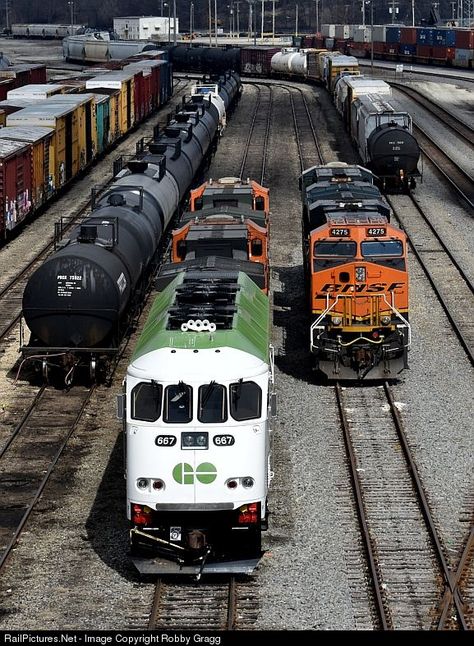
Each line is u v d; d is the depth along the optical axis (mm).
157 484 33344
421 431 45750
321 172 70875
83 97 111500
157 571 33188
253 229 55469
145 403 33531
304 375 53781
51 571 34156
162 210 66375
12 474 41719
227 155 124125
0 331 60031
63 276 48875
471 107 169000
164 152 80125
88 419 47688
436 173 113562
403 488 40094
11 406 49250
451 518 37469
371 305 52031
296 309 64750
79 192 102875
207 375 33344
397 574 33719
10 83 144625
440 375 53031
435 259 76438
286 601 32188
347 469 41844
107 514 38156
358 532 36594
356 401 49875
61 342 49875
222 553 33938
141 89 151250
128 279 51875
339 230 52500
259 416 33594
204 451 33188
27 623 30922
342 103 148625
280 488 39938
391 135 99812
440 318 62250
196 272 43312
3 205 77062
